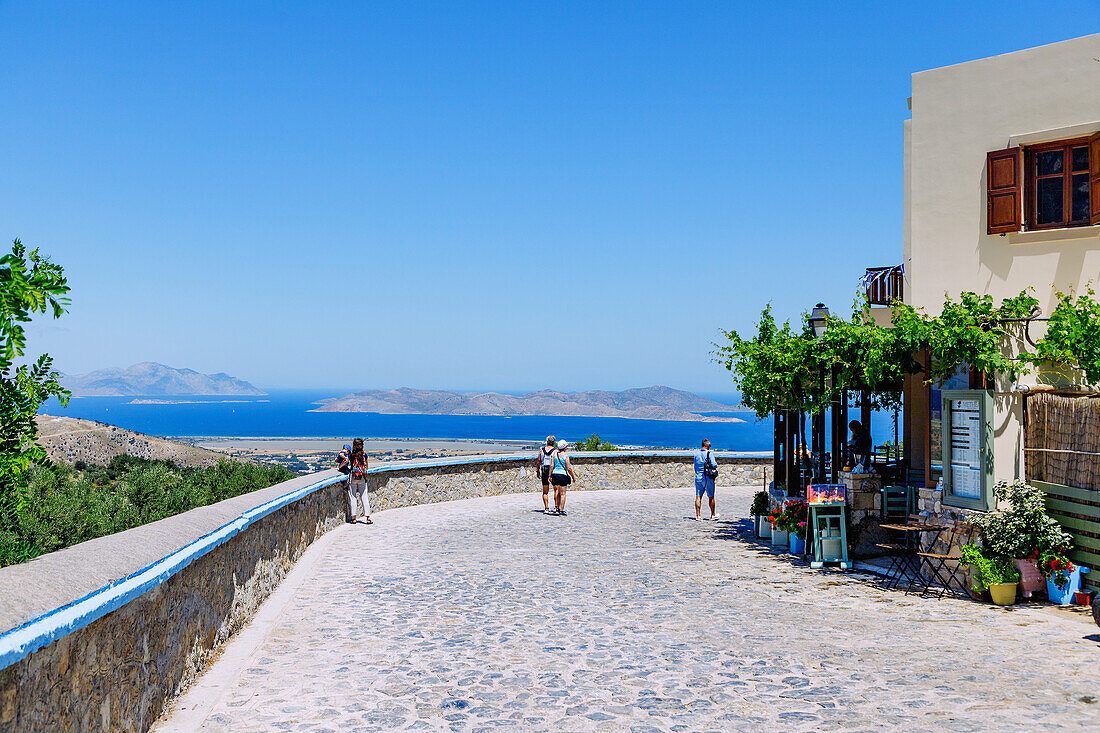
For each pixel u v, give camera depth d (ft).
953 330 32.17
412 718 18.84
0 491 20.11
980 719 17.98
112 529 37.83
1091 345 29.30
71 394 20.85
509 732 17.92
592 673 22.41
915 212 36.55
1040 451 31.42
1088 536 30.07
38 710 12.66
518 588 35.12
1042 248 33.06
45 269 19.10
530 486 81.87
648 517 61.57
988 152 34.37
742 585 35.60
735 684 21.17
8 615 11.92
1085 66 32.24
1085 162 32.58
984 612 29.60
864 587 34.88
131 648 16.96
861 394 45.06
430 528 55.77
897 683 20.90
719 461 86.28
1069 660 22.94
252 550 29.91
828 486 39.99
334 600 32.65
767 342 47.78
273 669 22.95
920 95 36.58
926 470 35.65
